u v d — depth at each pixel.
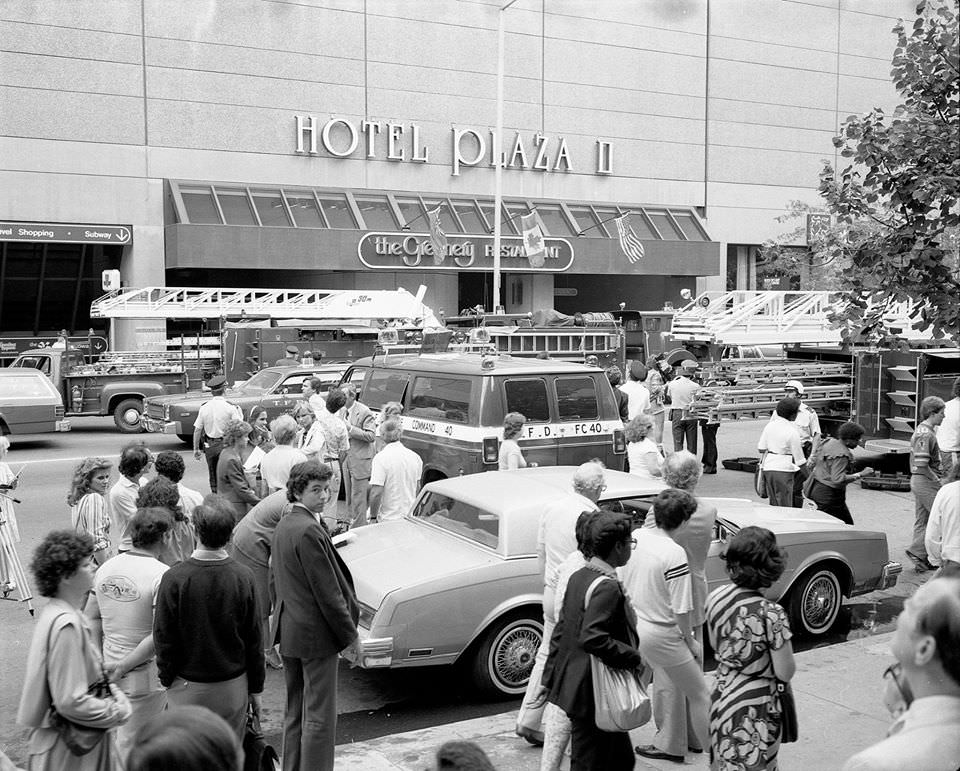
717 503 8.86
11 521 9.34
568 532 5.87
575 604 4.63
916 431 10.70
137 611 5.07
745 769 4.41
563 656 4.66
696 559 5.96
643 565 5.51
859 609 9.46
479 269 39.59
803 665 7.50
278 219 36.78
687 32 45.78
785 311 17.83
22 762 5.98
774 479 11.77
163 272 36.12
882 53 50.75
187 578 4.65
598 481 6.02
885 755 2.44
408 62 40.06
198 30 36.28
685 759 5.76
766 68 47.69
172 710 2.27
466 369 11.80
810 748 5.89
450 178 41.22
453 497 7.91
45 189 34.16
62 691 3.95
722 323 16.53
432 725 6.63
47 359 22.30
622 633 4.57
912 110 9.17
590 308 51.09
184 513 6.91
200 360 24.08
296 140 38.09
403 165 40.25
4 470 9.29
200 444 13.54
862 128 8.97
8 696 7.05
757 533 4.51
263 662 4.90
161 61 35.72
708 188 46.75
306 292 28.72
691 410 15.20
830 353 17.08
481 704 7.02
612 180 44.59
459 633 6.79
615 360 22.72
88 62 34.56
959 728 2.44
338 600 5.18
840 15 49.41
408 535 7.80
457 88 41.06
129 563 5.13
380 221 38.59
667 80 45.50
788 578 8.23
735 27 46.84
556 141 43.25
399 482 10.11
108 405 22.39
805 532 8.33
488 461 11.22
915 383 15.30
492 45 41.59
